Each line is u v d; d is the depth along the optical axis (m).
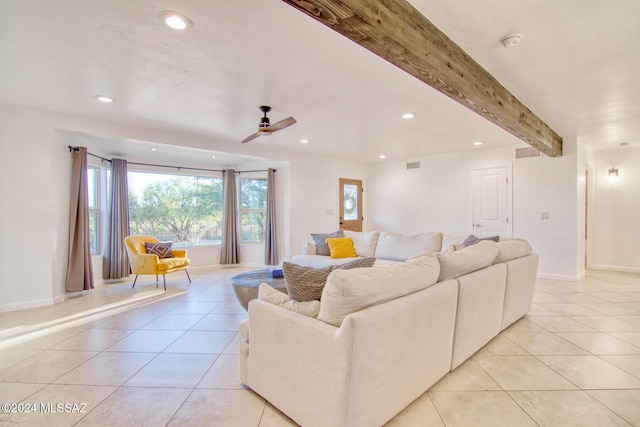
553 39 2.10
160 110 3.58
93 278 4.54
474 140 5.14
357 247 4.85
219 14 1.82
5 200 3.52
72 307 3.76
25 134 3.59
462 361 2.27
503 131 4.54
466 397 1.93
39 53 2.28
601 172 6.00
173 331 3.03
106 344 2.73
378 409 1.55
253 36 2.06
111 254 5.14
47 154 3.71
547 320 3.26
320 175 6.59
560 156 5.00
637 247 5.69
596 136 4.88
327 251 4.94
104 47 2.20
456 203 6.20
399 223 7.08
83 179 4.29
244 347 2.02
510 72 2.60
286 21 1.89
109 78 2.72
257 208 6.66
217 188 6.75
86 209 4.34
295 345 1.62
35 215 3.69
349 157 6.84
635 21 1.90
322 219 6.61
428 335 1.85
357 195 7.41
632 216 5.73
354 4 1.43
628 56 2.33
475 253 2.45
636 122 4.06
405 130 4.48
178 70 2.56
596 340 2.76
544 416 1.75
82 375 2.21
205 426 1.68
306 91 3.00
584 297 4.09
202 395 1.96
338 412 1.41
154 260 4.64
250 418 1.74
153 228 5.98
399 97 3.17
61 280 4.04
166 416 1.76
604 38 2.09
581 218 5.18
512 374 2.20
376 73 2.61
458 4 1.75
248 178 6.67
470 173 6.00
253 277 3.50
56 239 3.92
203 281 5.21
